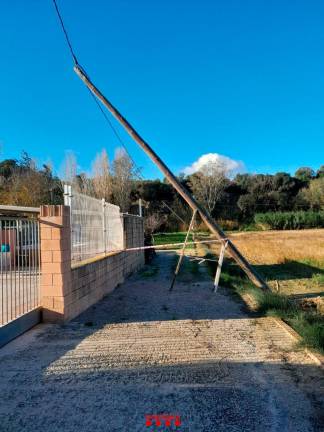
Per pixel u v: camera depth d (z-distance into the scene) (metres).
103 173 39.81
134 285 9.96
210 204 49.34
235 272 12.29
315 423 2.77
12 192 25.38
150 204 43.62
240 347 4.59
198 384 3.46
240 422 2.78
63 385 3.44
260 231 44.44
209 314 6.47
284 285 9.91
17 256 5.28
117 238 10.61
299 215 46.53
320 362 3.95
